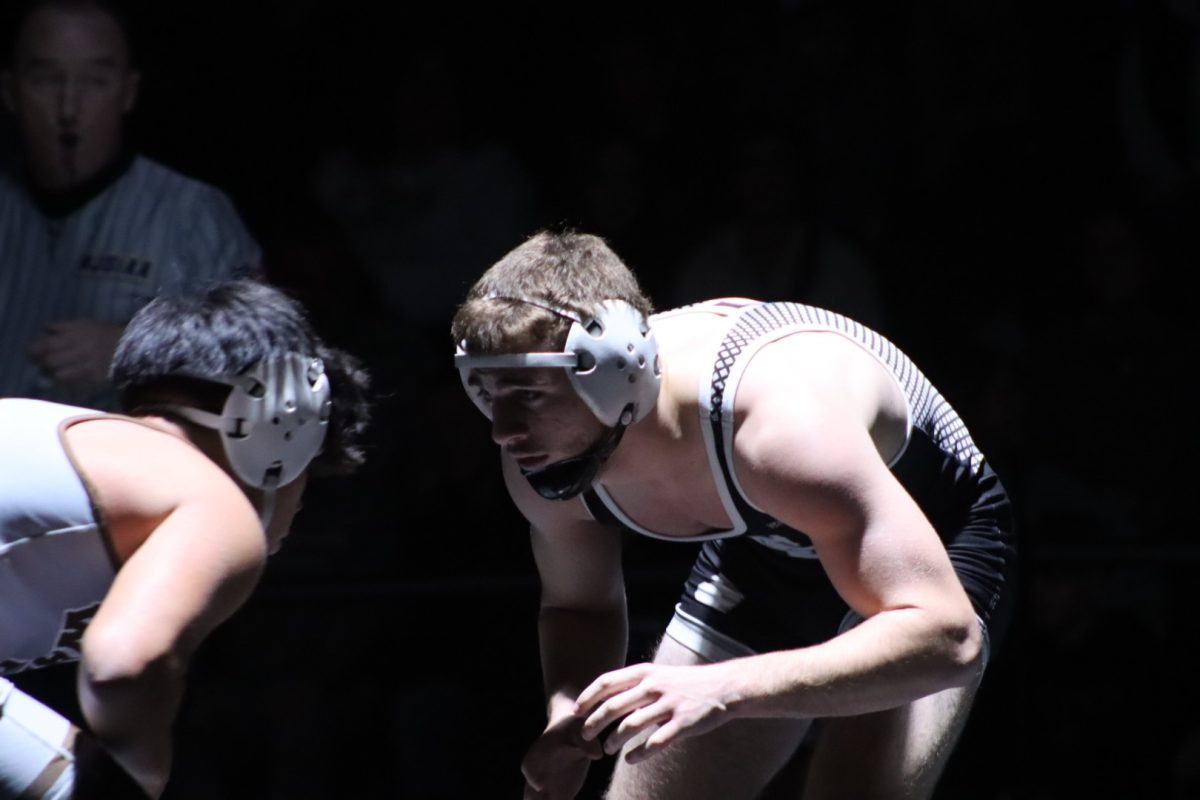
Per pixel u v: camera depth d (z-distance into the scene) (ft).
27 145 34.91
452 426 45.29
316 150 57.06
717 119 54.90
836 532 22.66
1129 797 40.63
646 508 25.95
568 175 54.85
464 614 43.01
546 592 28.19
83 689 19.21
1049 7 55.62
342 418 23.44
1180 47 54.60
